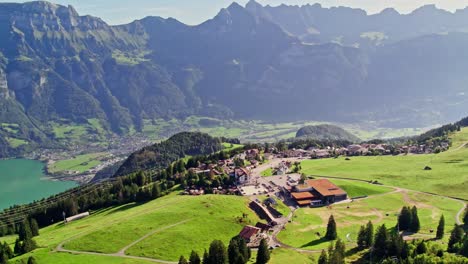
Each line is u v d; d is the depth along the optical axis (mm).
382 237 167750
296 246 180250
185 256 168125
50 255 169125
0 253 178375
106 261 161500
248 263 161250
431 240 182625
